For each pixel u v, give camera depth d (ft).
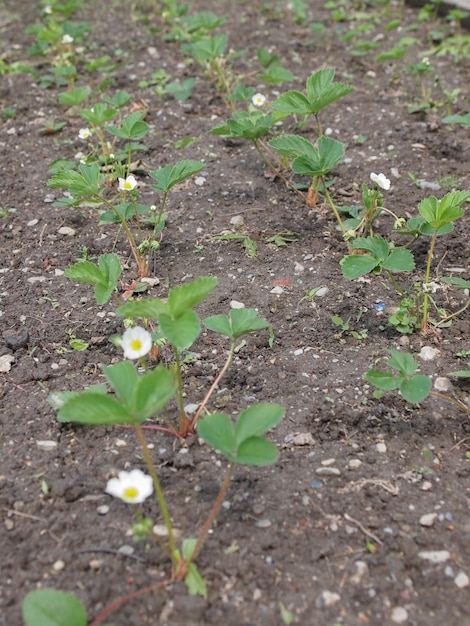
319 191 3.92
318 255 3.57
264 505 2.67
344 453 2.82
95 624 2.38
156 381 2.42
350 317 3.28
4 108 4.73
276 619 2.44
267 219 3.78
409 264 3.07
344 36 5.07
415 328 3.22
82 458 2.80
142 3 6.32
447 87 4.75
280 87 4.82
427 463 2.79
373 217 3.52
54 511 2.66
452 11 5.24
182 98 4.65
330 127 4.42
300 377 3.05
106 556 2.56
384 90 4.76
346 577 2.52
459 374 2.95
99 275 3.00
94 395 2.39
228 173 4.09
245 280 3.46
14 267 3.59
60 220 3.85
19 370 3.11
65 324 3.30
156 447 2.83
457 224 3.72
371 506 2.67
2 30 5.98
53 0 6.17
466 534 2.60
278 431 2.88
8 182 4.11
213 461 2.79
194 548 2.50
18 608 2.46
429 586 2.50
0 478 2.74
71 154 4.32
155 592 2.48
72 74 4.82
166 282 3.47
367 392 2.99
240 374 3.07
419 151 4.20
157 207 3.89
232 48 5.36
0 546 2.59
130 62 5.20
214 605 2.46
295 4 5.73
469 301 3.26
